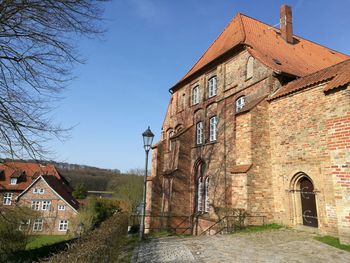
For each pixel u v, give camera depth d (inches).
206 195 823.1
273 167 593.0
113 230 338.3
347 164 399.5
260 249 383.6
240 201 573.3
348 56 1099.9
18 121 360.5
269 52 766.5
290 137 563.5
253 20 954.7
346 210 393.7
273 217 574.9
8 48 364.5
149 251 405.1
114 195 2496.3
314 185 505.7
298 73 675.4
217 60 847.1
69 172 3405.5
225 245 415.8
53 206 1831.9
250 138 588.4
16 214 550.6
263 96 633.0
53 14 358.0
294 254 352.2
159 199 1003.3
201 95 916.0
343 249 369.7
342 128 412.2
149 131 548.4
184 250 393.7
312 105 526.6
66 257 195.8
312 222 513.7
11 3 337.1
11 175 1819.6
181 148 901.8
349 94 409.4
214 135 837.2
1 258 582.6
